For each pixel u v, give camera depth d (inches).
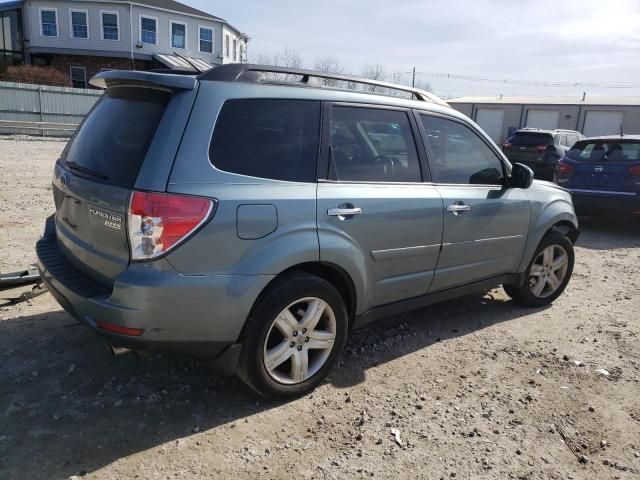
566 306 209.3
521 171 174.4
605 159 357.7
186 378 136.9
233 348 117.3
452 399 135.2
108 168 115.2
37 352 145.3
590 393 141.8
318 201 124.6
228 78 117.5
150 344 108.3
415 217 145.9
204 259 108.2
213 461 107.2
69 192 126.9
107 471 102.3
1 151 655.1
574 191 365.4
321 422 122.0
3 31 1400.1
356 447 114.3
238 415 123.0
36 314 169.8
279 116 123.7
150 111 113.9
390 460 110.8
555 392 141.3
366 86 147.5
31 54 1379.2
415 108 154.4
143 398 127.0
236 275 112.3
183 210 104.9
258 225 114.1
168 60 1365.7
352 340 166.2
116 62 1402.6
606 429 126.1
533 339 175.0
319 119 130.6
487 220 168.7
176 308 106.9
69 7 1333.7
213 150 111.9
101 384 131.9
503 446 117.6
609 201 350.6
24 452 106.0
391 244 141.8
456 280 166.7
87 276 120.8
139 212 103.7
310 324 128.1
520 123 1811.0
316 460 109.5
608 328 187.5
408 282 150.9
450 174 161.6
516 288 197.0
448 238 157.3
